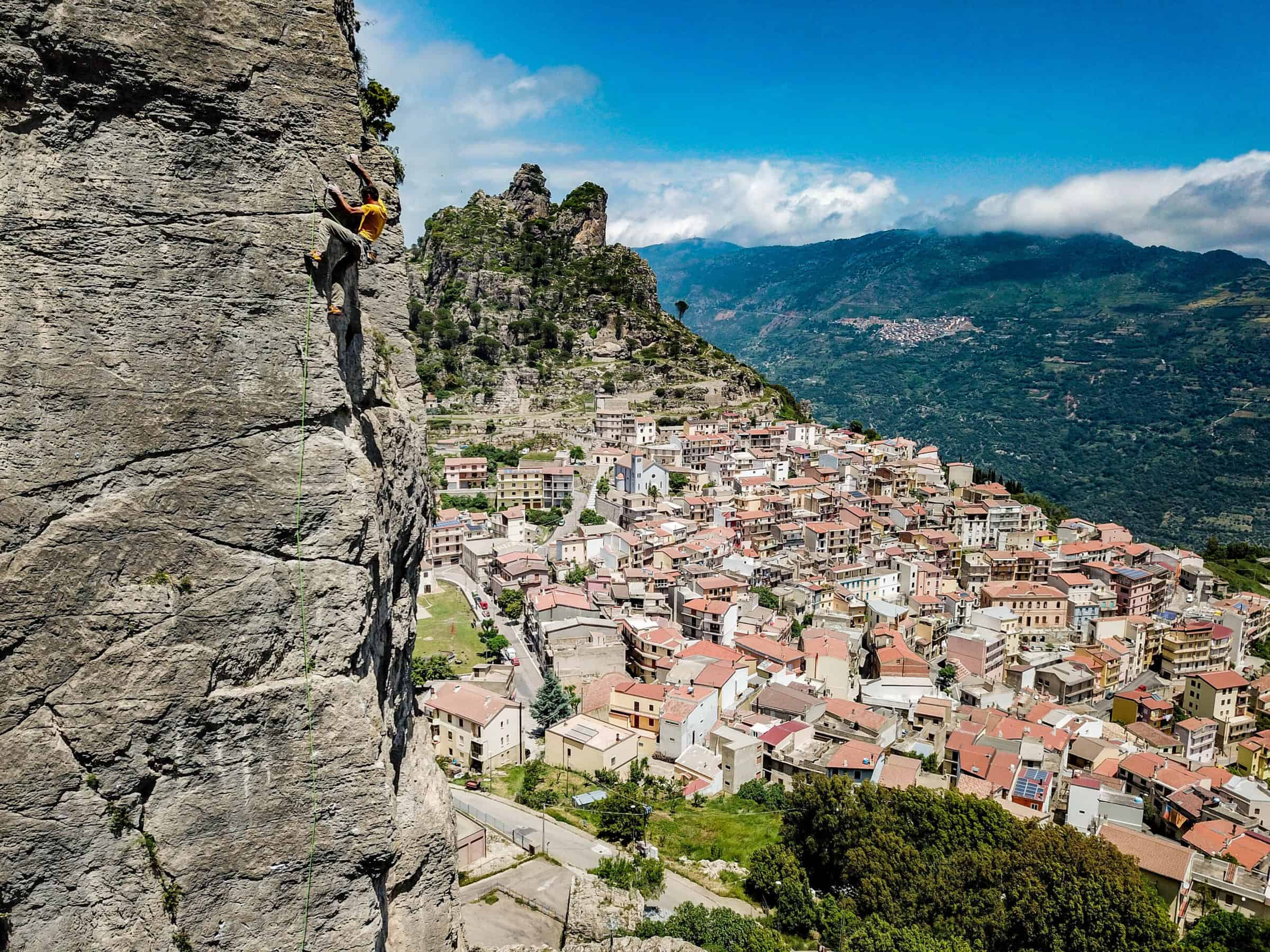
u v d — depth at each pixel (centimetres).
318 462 1402
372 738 1452
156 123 1270
